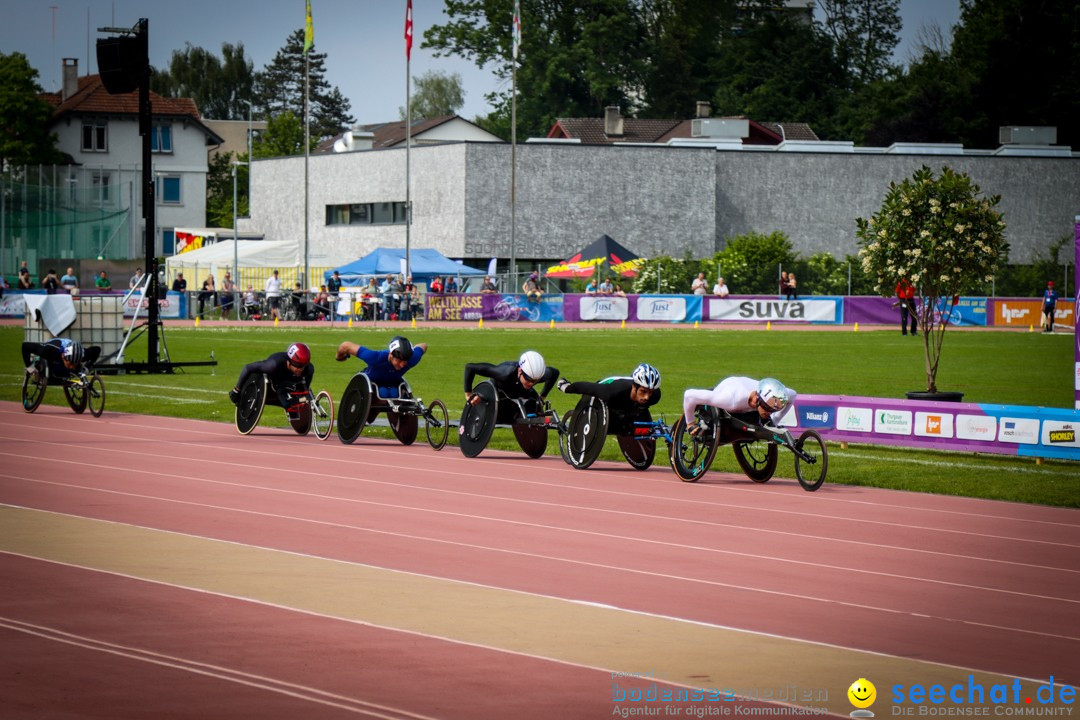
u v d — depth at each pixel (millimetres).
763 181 99250
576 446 23891
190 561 14516
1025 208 101688
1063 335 71875
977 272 32312
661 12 141625
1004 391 38656
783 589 13789
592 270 84500
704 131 107125
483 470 23328
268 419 31469
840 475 23375
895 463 24969
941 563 15531
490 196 93438
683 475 22547
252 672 10180
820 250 100188
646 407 23844
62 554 14805
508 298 80625
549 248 94688
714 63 142500
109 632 11297
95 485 20469
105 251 100125
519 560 15016
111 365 41344
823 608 12953
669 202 96438
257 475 21938
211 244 104562
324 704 9422
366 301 80062
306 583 13484
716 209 98438
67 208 100750
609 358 49750
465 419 25344
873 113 136125
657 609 12703
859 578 14484
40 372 31953
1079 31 128000
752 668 10703
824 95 142875
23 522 16969
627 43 140875
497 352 52125
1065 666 11016
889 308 82750
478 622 11992
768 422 22625
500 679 10188
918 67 138000
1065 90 125688
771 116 139750
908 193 32406
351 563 14602
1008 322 83250
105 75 38656
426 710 9352
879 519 18812
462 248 93062
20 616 11805
